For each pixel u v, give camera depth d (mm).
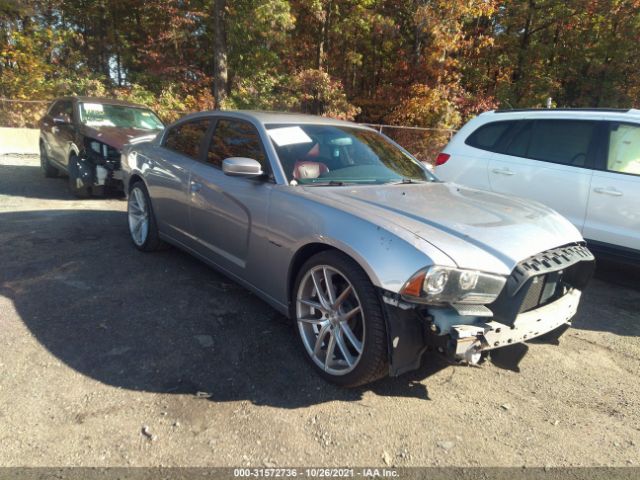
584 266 3082
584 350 3543
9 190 7820
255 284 3473
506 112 5918
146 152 4914
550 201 5262
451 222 2746
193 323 3473
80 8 23125
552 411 2756
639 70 23047
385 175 3736
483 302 2461
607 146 4957
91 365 2869
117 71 24578
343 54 22609
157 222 4754
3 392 2562
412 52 20312
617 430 2613
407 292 2340
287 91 19828
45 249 4922
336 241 2666
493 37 23188
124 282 4168
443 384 2957
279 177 3293
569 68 23984
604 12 21750
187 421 2430
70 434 2283
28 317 3412
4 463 2080
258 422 2459
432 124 18797
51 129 8680
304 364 3027
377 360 2516
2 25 19391
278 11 18062
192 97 19656
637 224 4660
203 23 21328
